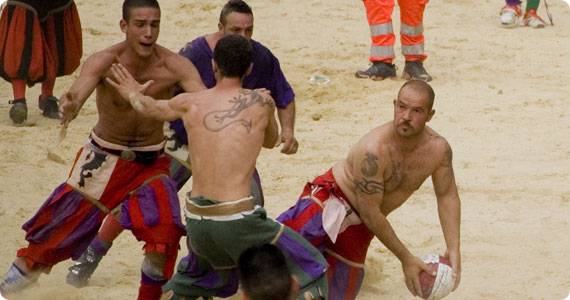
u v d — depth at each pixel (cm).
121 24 1331
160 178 1376
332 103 2777
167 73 1362
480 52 3462
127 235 1758
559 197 1967
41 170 2092
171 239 1312
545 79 3081
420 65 3058
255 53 1541
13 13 2436
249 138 1233
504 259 1652
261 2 4269
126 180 1371
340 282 1352
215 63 1280
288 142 1591
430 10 4212
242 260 935
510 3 3972
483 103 2756
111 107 1348
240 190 1215
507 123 2548
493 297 1491
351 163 1321
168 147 1530
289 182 2053
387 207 1339
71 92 1286
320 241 1329
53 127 2445
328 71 3136
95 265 1495
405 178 1309
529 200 1952
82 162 1372
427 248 1700
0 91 2902
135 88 1288
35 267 1382
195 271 1282
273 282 914
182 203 1917
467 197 1967
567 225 1817
